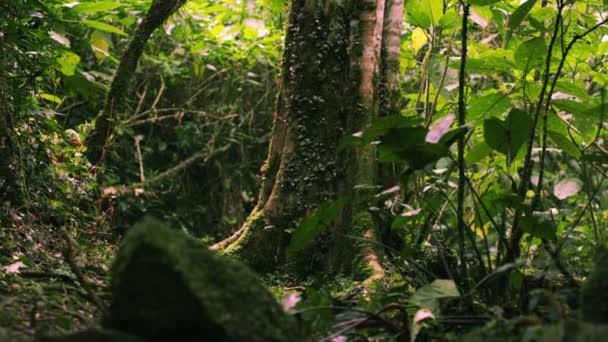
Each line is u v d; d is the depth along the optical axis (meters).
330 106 5.04
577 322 2.02
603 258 2.26
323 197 4.95
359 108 4.93
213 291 2.07
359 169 4.81
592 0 4.54
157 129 9.74
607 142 5.78
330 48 5.07
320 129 5.03
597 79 4.86
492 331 2.40
